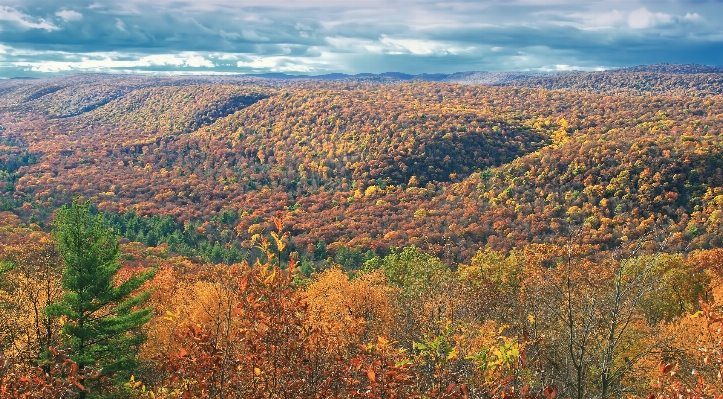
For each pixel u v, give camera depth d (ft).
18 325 54.75
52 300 60.29
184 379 19.10
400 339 29.25
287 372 18.40
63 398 19.75
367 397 17.92
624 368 22.09
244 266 19.57
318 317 22.58
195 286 77.87
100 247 57.06
